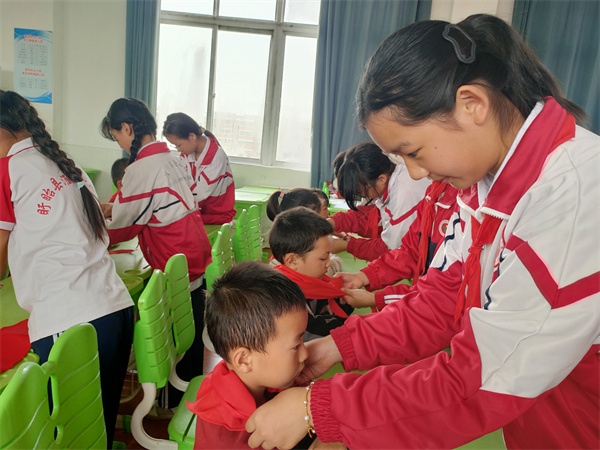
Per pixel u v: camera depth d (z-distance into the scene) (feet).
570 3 14.20
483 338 1.77
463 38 1.70
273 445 2.09
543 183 1.74
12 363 3.31
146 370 3.55
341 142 16.03
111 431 4.20
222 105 17.34
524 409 1.71
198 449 2.53
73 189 3.88
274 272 2.71
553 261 1.64
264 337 2.48
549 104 1.81
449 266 2.83
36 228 3.67
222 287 2.66
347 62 15.53
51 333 3.64
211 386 2.60
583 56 14.57
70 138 16.97
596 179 1.63
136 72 16.14
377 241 6.00
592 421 1.91
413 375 1.88
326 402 1.95
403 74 1.68
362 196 5.71
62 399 2.50
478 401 1.75
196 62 16.99
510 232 1.90
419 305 2.77
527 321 1.67
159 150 6.00
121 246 6.90
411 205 5.16
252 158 17.71
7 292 4.62
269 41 16.84
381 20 15.20
